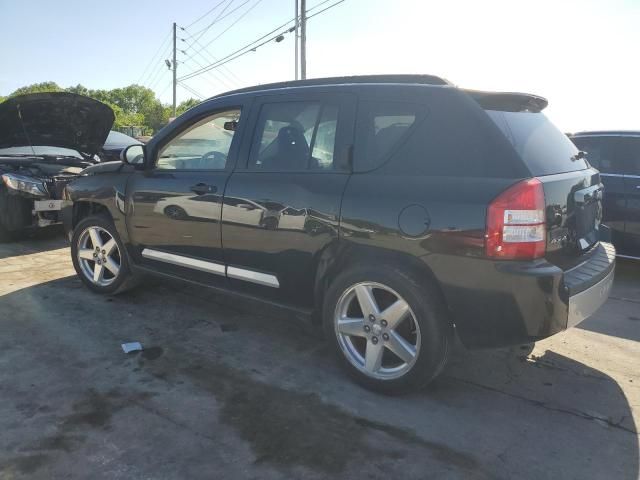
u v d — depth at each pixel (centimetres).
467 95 286
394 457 252
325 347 378
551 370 348
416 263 282
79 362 345
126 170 441
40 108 702
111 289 468
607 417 290
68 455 247
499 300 260
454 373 341
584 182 318
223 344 380
